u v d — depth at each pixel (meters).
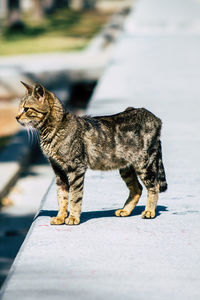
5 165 13.55
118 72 18.31
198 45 23.92
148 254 5.58
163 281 5.01
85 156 6.45
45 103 6.30
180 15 36.09
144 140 6.65
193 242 5.88
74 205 6.45
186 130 11.38
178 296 4.73
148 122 6.71
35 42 36.81
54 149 6.38
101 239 5.98
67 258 5.49
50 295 4.74
